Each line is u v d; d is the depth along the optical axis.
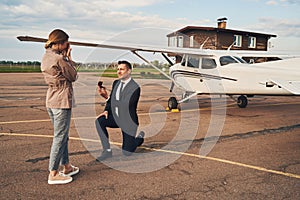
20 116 6.84
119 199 2.70
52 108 2.92
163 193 2.84
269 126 6.04
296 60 7.27
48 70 2.82
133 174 3.32
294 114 7.64
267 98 12.01
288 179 3.21
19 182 3.03
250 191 2.90
